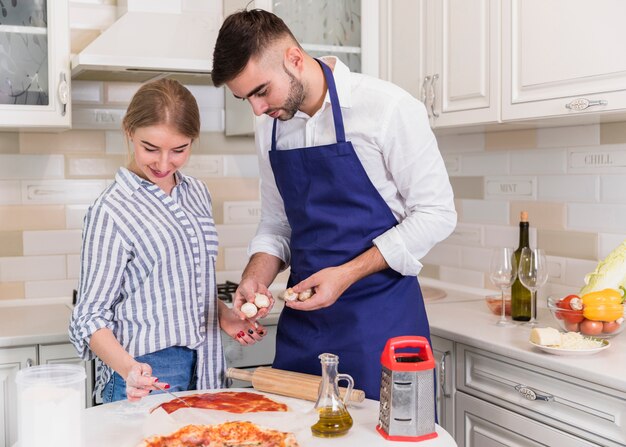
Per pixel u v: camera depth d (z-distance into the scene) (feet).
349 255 6.00
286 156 6.11
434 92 8.67
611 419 5.86
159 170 5.69
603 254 7.98
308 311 6.19
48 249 9.58
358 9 9.69
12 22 8.27
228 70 5.40
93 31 9.62
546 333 6.52
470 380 7.45
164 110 5.43
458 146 10.04
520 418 6.79
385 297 6.02
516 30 7.47
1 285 9.41
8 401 7.81
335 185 5.96
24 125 8.32
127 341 5.79
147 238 5.71
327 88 5.86
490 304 8.20
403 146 5.82
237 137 10.35
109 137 9.75
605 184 7.92
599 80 6.57
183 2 9.94
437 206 5.88
